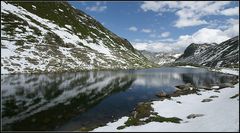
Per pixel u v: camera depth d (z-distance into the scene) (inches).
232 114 1063.0
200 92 2085.4
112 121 1306.6
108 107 1659.7
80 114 1457.9
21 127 1176.2
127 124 1167.0
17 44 4298.7
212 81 3398.1
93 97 2004.2
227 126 923.4
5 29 4660.4
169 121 1182.9
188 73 5211.6
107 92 2283.5
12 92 2041.1
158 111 1417.3
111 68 5452.8
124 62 6535.4
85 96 2028.8
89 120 1330.0
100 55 5999.0
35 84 2519.7
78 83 2783.0
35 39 4864.7
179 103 1633.9
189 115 1229.1
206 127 978.1
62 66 4296.3
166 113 1366.9
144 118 1284.4
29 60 3922.2
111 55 6560.0
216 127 948.0
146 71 5585.6
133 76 4040.4
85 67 4771.2
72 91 2234.3
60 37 5644.7
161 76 4242.1
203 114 1217.4
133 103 1804.9
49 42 5083.7
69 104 1710.1
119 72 4771.2
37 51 4394.7
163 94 2096.5
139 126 1122.0
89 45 6432.1
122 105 1731.1
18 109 1519.4
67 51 5152.6
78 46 5826.8
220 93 1899.6
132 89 2541.8
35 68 3752.5
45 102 1740.9
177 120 1192.8
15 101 1728.6
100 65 5285.4
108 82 3043.8
